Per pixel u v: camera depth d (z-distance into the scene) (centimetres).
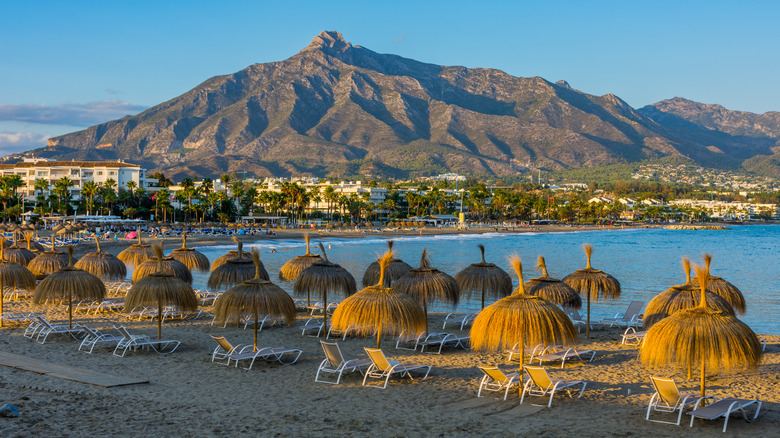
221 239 9575
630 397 1326
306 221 16888
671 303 1602
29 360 1552
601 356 1761
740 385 1443
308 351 1803
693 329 1088
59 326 1970
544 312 1223
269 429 1087
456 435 1073
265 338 1989
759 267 5812
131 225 11588
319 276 1959
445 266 5806
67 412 1137
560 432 1094
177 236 9744
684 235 15425
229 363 1606
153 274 1800
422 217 17938
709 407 1134
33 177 15362
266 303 1588
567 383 1307
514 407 1249
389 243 1535
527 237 13275
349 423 1131
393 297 1450
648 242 11381
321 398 1302
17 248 2934
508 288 2059
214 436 1041
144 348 1802
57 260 2748
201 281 3994
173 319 2298
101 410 1160
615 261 6494
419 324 1462
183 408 1198
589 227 19875
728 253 8112
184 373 1511
